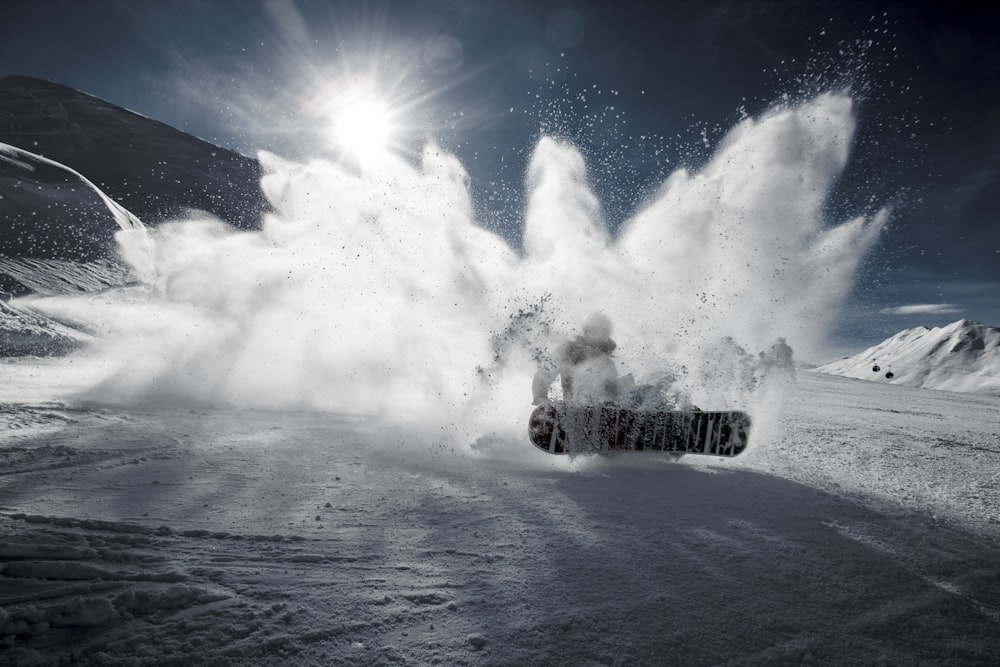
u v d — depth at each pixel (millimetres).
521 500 2867
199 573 1863
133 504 2537
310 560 2006
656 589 1857
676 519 2621
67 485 2787
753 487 3367
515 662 1409
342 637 1502
